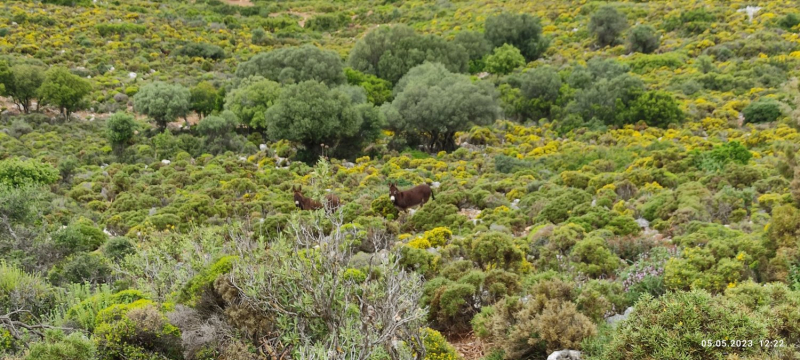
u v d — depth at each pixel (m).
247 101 40.50
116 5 71.94
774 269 10.08
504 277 10.38
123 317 7.43
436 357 7.43
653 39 53.62
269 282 7.33
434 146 38.06
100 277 12.76
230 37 65.94
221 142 37.03
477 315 9.38
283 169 30.59
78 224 16.98
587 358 7.52
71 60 53.09
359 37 73.75
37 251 13.88
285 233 11.88
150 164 33.56
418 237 15.97
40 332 8.32
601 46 57.56
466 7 78.31
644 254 12.46
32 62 49.50
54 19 61.56
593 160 28.66
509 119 44.16
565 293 9.20
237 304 7.71
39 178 23.27
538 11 70.56
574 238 13.90
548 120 42.62
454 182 25.67
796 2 55.81
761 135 28.70
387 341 6.51
